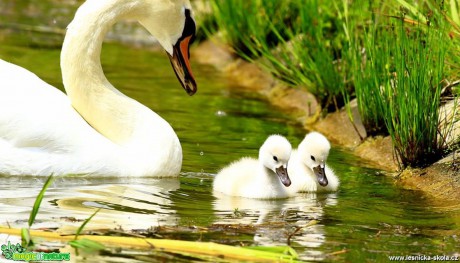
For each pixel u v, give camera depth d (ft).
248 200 37.42
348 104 48.57
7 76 40.65
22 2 91.30
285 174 37.35
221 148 45.52
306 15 56.18
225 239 30.91
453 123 42.01
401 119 42.19
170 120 51.08
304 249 30.17
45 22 82.74
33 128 38.99
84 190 36.86
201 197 37.22
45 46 70.69
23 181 38.01
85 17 41.29
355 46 50.19
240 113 54.95
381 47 47.26
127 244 29.66
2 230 30.40
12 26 78.95
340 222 33.81
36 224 31.53
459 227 33.50
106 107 41.09
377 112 47.11
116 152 39.86
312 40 55.88
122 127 40.93
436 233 32.68
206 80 66.23
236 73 68.95
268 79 64.39
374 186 40.27
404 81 42.32
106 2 41.47
